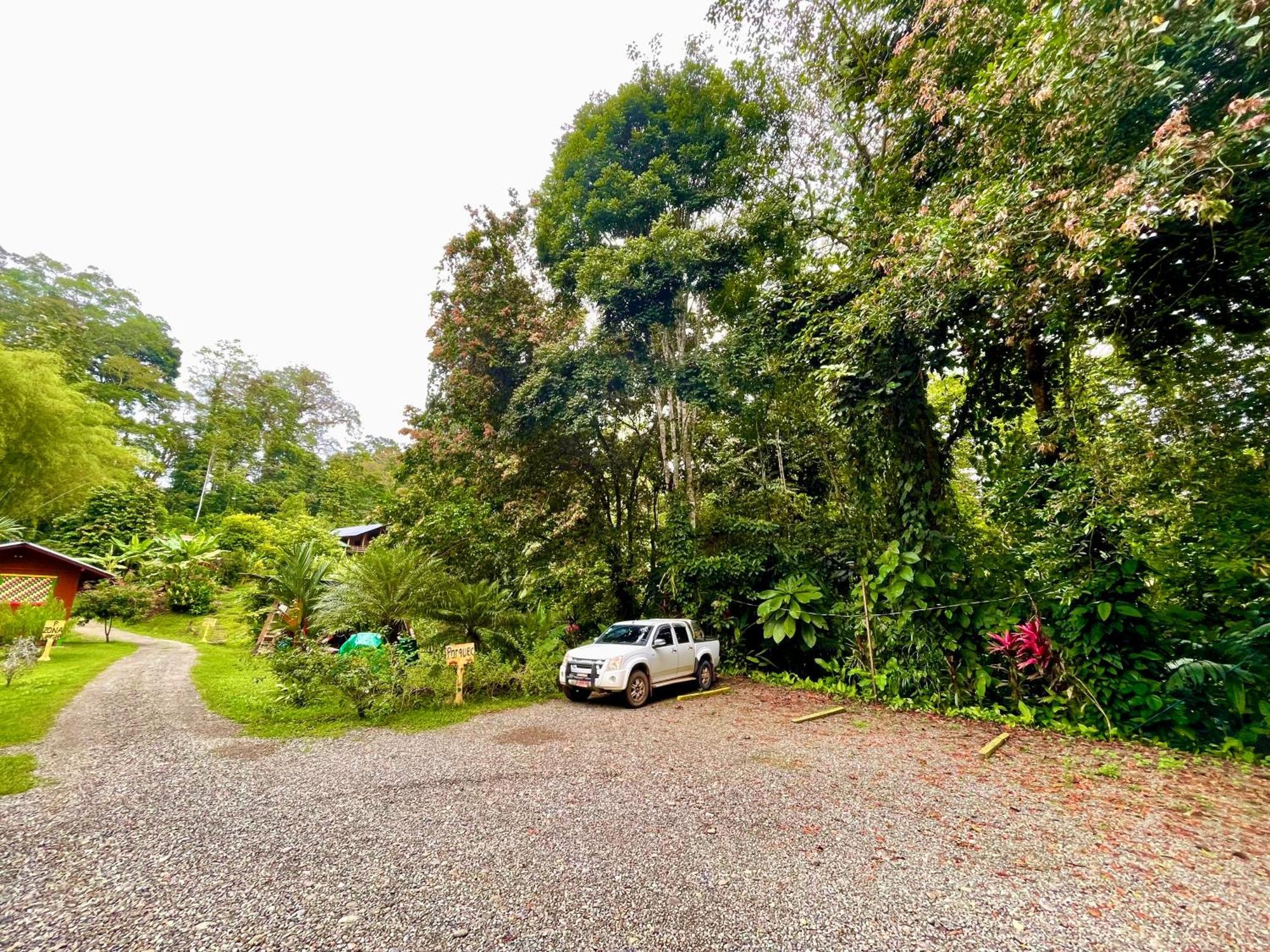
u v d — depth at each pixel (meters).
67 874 3.07
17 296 34.62
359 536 33.62
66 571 16.66
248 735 6.41
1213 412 7.50
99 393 36.25
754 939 2.56
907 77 7.20
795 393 11.42
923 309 6.61
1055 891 3.05
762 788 4.75
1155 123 4.43
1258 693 5.89
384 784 4.77
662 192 11.16
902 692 8.45
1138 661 6.50
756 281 10.69
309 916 2.71
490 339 12.57
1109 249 4.84
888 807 4.33
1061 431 7.49
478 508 13.13
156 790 4.48
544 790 4.68
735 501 14.14
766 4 9.09
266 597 15.02
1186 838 3.78
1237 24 3.62
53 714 6.87
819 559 11.76
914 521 8.53
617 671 8.27
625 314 11.34
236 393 48.50
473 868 3.25
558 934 2.58
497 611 10.51
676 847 3.57
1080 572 6.97
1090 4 4.12
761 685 10.36
